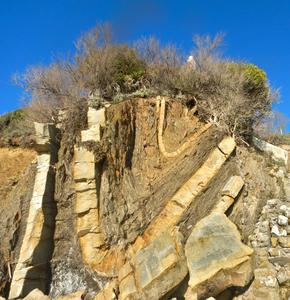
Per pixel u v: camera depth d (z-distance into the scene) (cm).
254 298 874
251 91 1309
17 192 1166
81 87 1233
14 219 1088
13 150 1307
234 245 882
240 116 1182
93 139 1031
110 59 1277
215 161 1050
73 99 1201
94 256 971
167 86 1221
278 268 928
